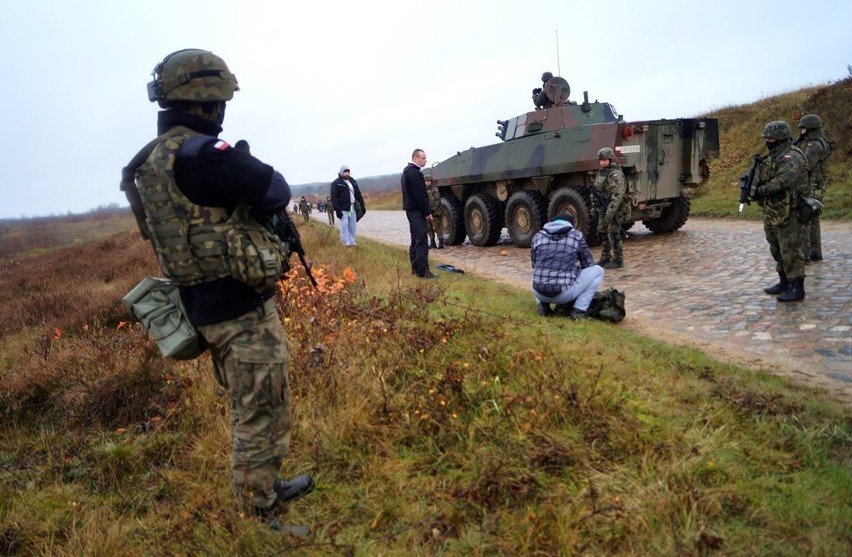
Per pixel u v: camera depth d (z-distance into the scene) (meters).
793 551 2.16
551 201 11.09
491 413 3.35
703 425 3.13
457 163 13.50
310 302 5.30
